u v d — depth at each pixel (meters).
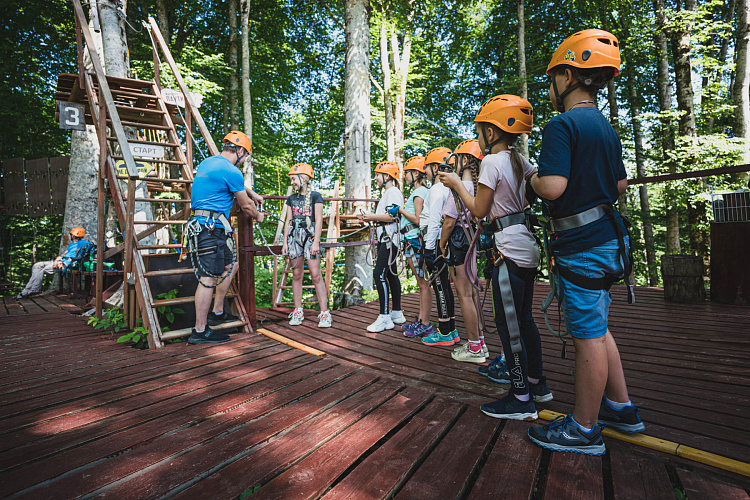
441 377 2.63
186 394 2.33
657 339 3.33
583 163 1.53
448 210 2.79
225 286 3.79
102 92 4.15
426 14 15.07
